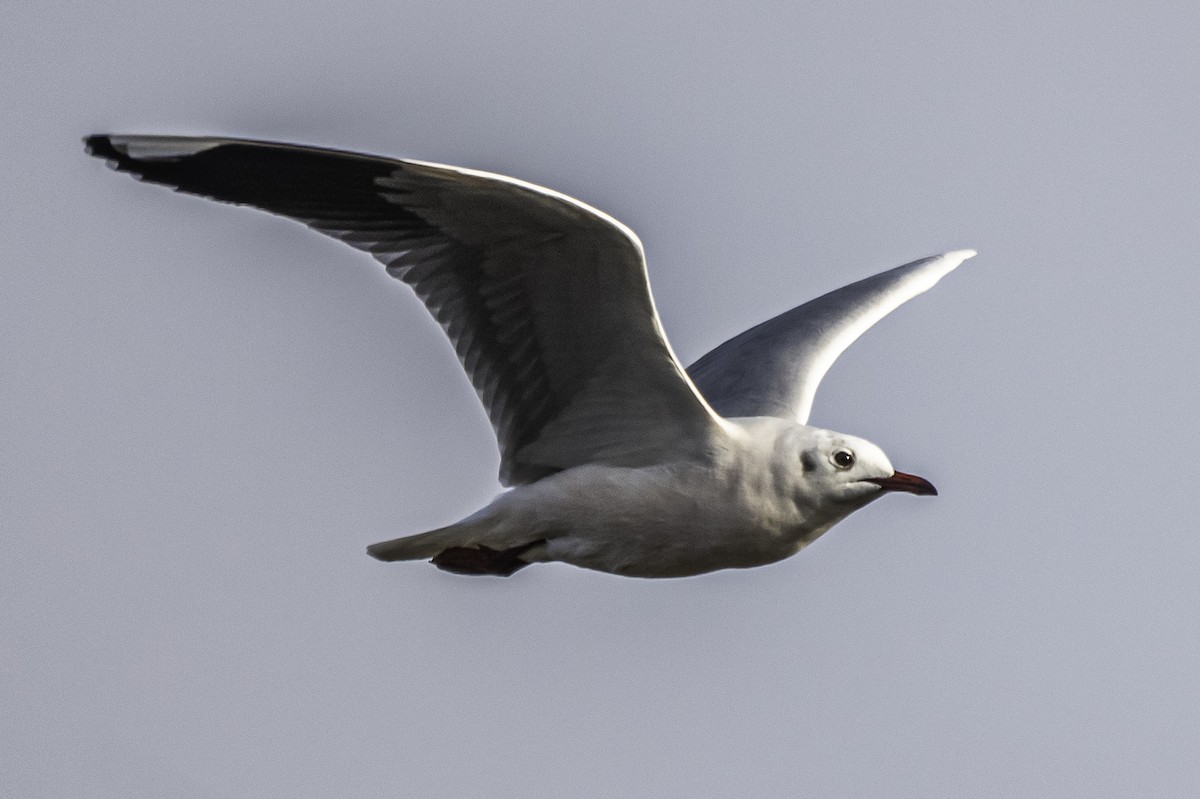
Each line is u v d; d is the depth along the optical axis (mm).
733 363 14500
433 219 11258
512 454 12281
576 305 11414
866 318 14992
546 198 10570
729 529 12031
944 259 16000
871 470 12133
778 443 12086
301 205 11352
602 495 11992
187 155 11070
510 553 12312
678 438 11977
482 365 11969
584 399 11977
